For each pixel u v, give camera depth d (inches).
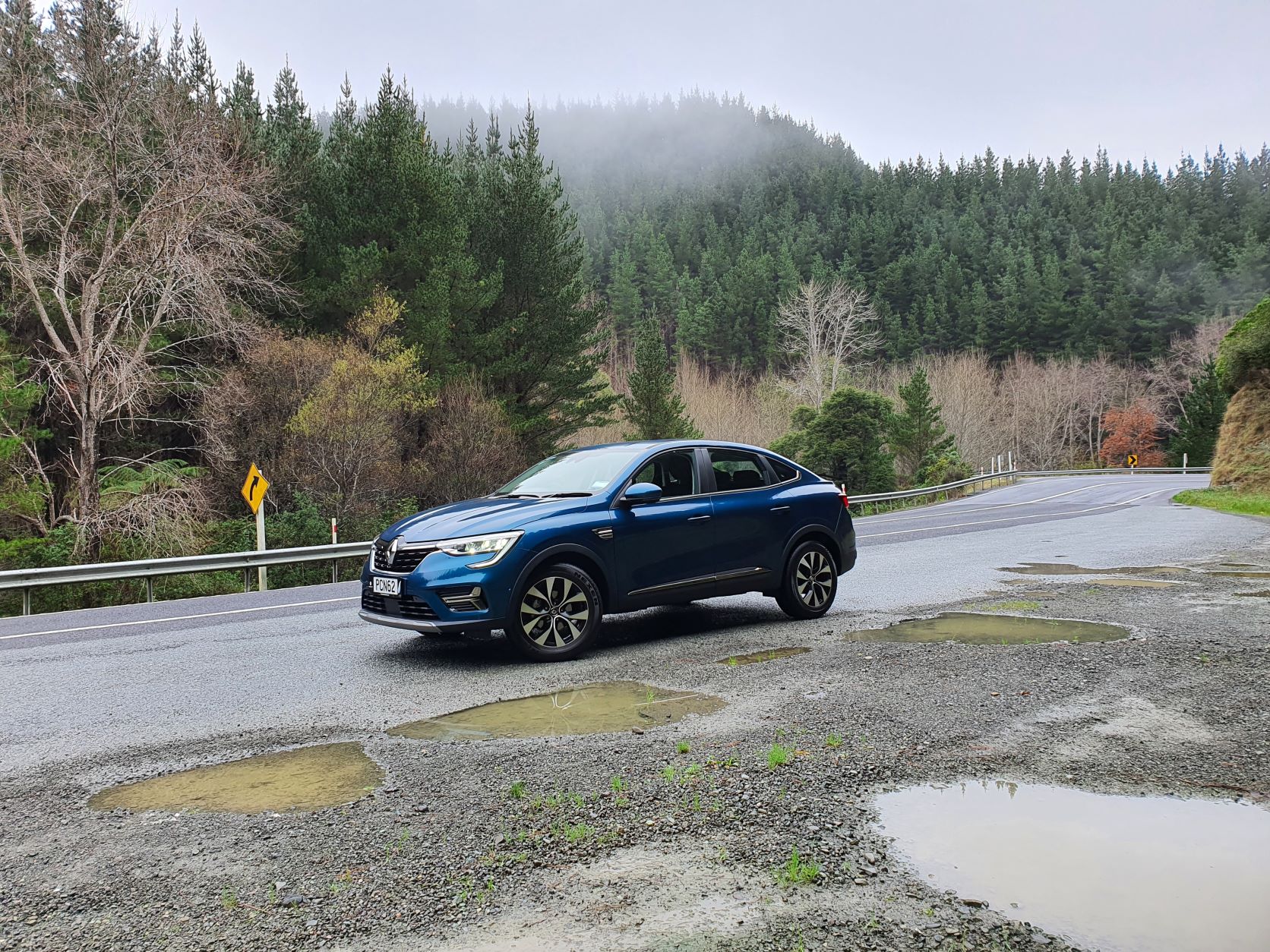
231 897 117.5
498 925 108.8
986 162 5575.8
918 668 240.4
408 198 1070.4
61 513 861.2
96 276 816.3
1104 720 189.0
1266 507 844.6
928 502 1469.0
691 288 4020.7
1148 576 422.3
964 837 132.0
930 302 3575.3
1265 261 3321.9
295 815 145.6
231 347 970.7
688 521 297.9
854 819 139.0
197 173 840.9
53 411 891.4
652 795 150.3
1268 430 1043.3
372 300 992.9
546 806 146.3
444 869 124.0
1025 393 3125.0
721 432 2434.8
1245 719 188.4
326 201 1071.0
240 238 868.6
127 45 888.9
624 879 120.1
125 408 916.0
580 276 1398.9
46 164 790.5
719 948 102.3
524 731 191.2
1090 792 149.6
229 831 139.5
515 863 125.6
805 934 105.3
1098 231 4089.6
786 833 134.2
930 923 107.5
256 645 312.7
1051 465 3144.7
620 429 1894.7
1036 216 4434.1
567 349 1261.1
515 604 258.7
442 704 218.1
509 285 1241.4
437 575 254.2
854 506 1273.4
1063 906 111.3
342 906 114.4
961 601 361.4
